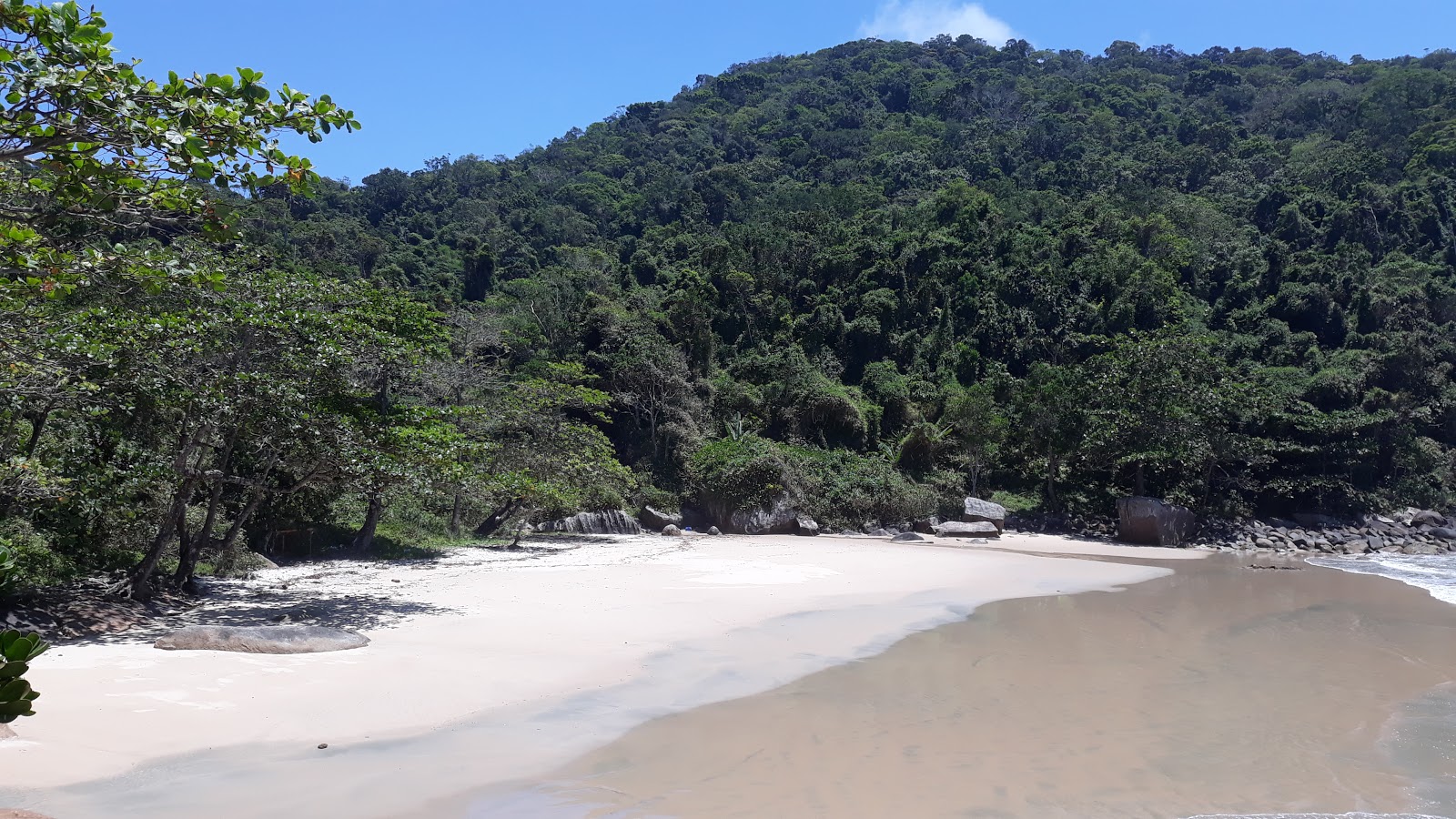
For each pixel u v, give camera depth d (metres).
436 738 10.23
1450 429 48.00
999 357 56.25
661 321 50.72
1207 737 10.83
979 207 68.44
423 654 13.62
